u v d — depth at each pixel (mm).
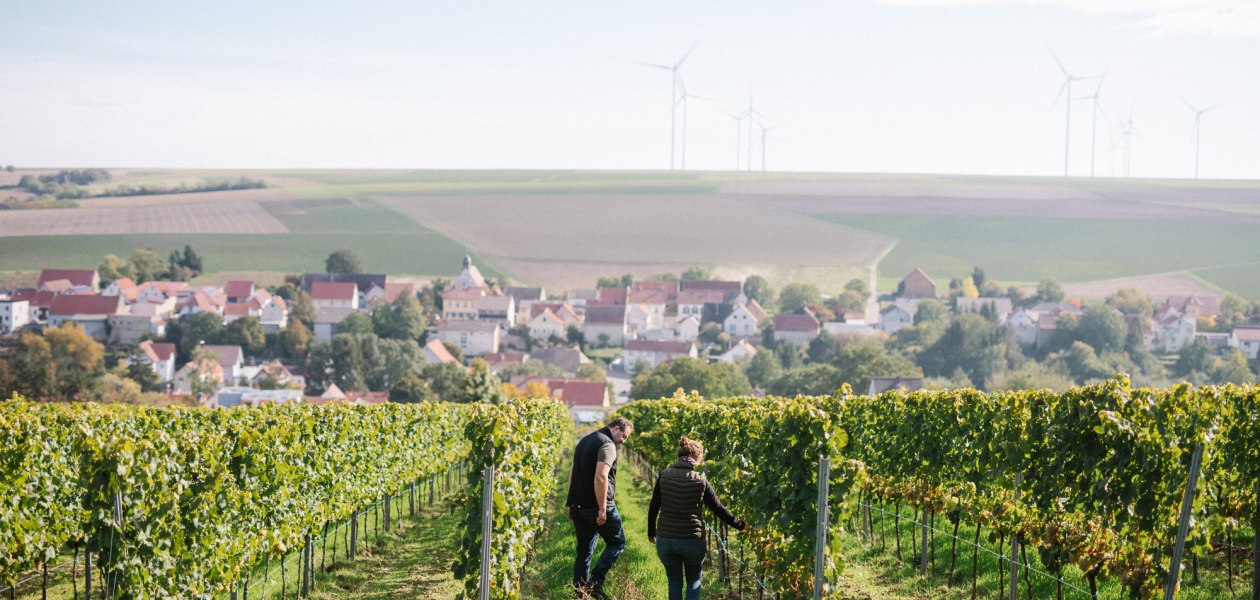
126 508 10641
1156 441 10477
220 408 28906
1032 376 134875
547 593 13812
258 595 15633
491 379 106125
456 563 12305
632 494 29000
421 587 15805
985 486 14539
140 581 10625
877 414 20156
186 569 11406
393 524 24719
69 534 16562
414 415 25922
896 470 17750
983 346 175625
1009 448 12945
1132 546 10656
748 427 14562
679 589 11234
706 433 18859
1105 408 11133
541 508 16422
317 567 18172
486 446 12312
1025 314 197750
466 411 34969
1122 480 10789
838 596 10555
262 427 16594
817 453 10555
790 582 10688
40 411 24016
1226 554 13500
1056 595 12562
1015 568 12156
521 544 13039
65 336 170500
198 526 11586
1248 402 13094
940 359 176625
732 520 11383
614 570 14336
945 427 16156
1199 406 11383
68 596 15961
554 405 36469
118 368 170500
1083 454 11367
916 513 16875
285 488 14562
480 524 12180
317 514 16953
